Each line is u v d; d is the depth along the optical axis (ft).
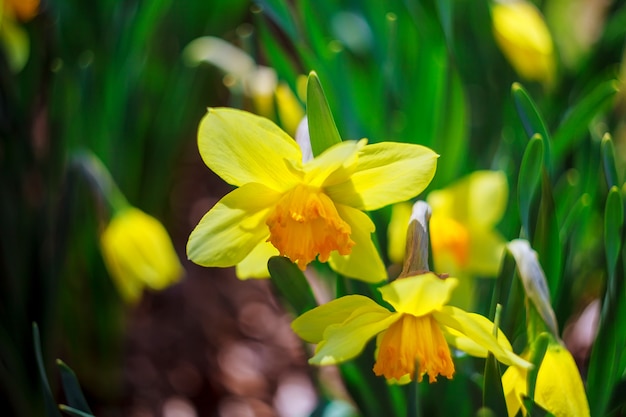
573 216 1.93
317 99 1.65
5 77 2.18
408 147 1.65
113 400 2.56
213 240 1.66
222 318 2.99
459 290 2.04
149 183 2.71
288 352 2.86
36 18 2.30
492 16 2.13
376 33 2.29
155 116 2.75
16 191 2.18
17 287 2.16
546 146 1.81
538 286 1.64
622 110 2.35
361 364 1.84
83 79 2.31
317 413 2.12
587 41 3.08
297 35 2.04
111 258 2.20
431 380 1.61
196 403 2.66
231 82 2.39
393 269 2.00
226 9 2.90
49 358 2.18
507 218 2.06
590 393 1.78
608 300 1.75
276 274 1.74
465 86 2.16
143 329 2.88
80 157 2.14
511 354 1.59
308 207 1.65
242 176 1.67
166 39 2.81
